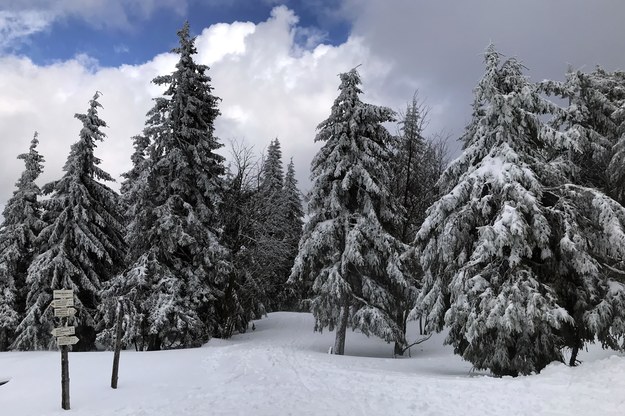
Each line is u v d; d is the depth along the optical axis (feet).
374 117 70.18
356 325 67.77
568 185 45.60
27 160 92.07
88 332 80.69
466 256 49.73
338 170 67.15
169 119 76.33
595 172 65.72
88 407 32.12
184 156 76.79
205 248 76.43
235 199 95.86
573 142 46.52
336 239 69.31
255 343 79.92
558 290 45.50
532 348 42.47
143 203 74.13
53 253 77.51
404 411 29.19
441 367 59.93
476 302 44.96
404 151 88.17
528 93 47.78
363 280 69.10
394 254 67.05
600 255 45.39
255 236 97.96
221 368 47.60
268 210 102.06
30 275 75.51
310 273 73.67
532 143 51.75
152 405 32.12
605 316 42.11
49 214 82.38
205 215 77.71
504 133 49.11
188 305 71.61
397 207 75.61
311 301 73.15
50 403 33.35
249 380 40.96
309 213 73.10
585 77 64.95
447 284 51.55
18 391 37.63
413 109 88.33
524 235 42.39
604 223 42.39
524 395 30.09
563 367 36.65
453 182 55.93
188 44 79.82
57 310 32.35
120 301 40.19
